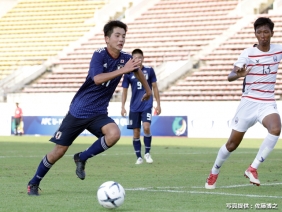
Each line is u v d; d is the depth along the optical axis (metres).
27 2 159.62
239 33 126.69
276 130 28.23
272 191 29.30
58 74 131.88
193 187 31.05
